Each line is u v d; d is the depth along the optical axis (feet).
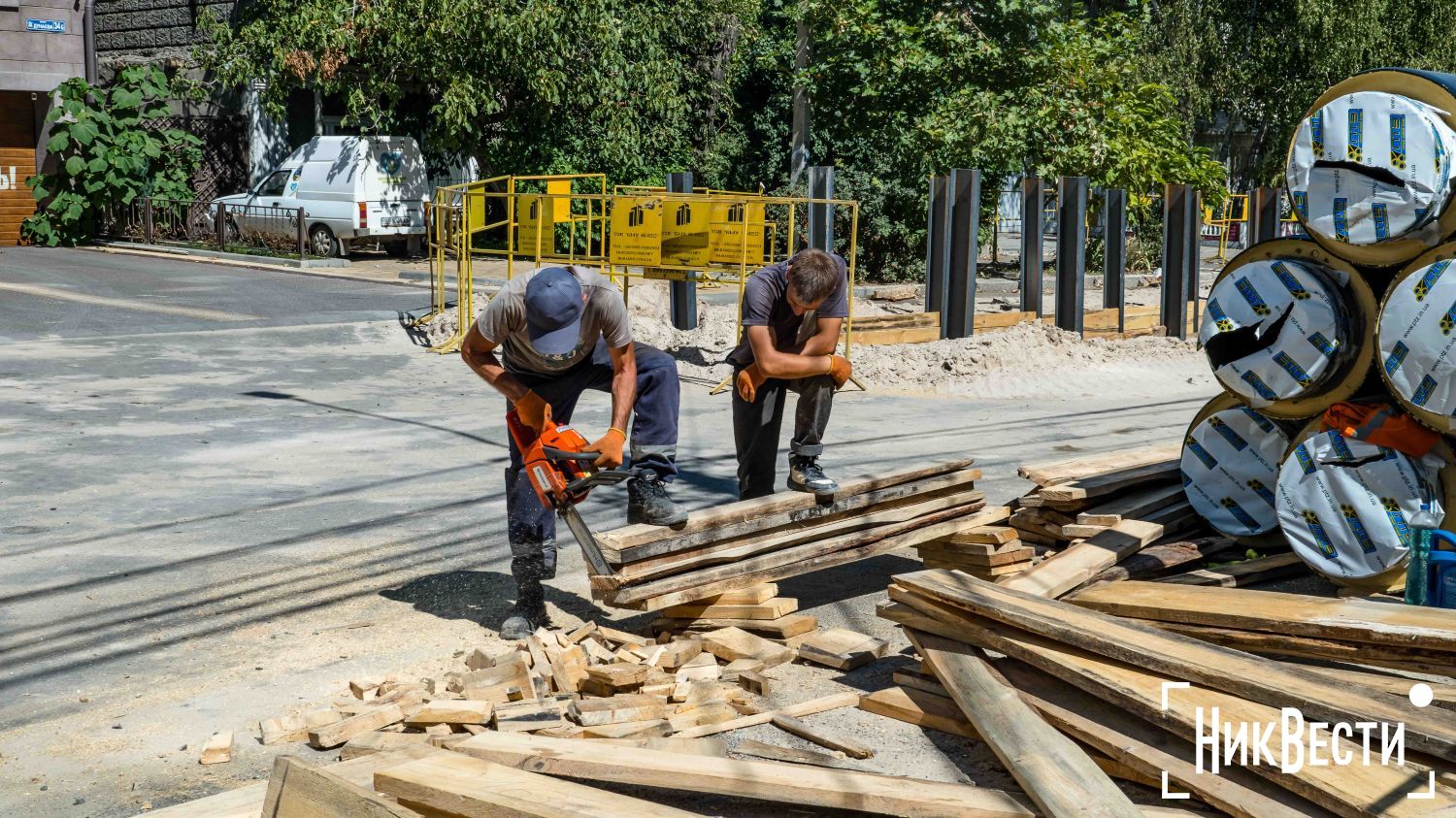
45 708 14.60
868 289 64.69
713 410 36.47
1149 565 18.19
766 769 11.77
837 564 17.66
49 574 19.66
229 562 20.48
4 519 22.88
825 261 17.02
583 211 78.64
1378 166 17.06
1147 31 96.48
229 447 29.58
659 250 44.47
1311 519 18.19
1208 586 18.01
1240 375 18.57
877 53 72.90
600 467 15.99
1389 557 17.52
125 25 91.76
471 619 17.89
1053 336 45.96
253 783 12.09
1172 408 37.88
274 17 75.66
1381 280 18.11
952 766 13.21
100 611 17.99
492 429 32.55
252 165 84.64
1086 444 31.48
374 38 73.82
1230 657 12.88
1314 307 17.71
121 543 21.45
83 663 16.05
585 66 77.30
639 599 15.60
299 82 77.87
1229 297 18.54
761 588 17.26
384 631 17.35
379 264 74.08
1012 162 69.05
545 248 46.34
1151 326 55.72
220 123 86.58
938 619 14.94
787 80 87.66
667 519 15.97
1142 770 11.77
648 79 78.95
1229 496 19.67
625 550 15.43
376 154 75.46
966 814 10.91
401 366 42.73
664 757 11.92
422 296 59.67
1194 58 96.43
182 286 61.41
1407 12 97.50
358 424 32.81
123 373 39.27
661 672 15.37
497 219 85.87
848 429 33.60
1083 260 49.57
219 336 47.06
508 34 71.87
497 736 12.45
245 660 16.21
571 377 16.89
